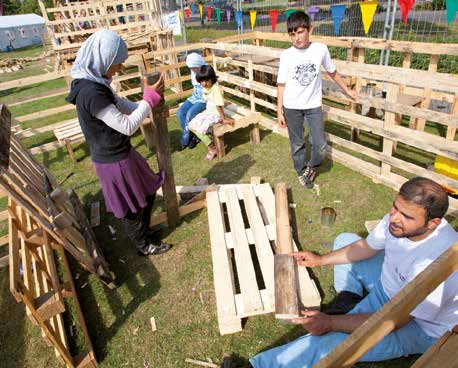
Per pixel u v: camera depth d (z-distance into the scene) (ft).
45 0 90.63
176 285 9.09
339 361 3.27
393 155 14.14
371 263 7.66
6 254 10.96
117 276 9.58
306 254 7.98
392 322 3.46
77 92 7.15
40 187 9.62
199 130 14.62
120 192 8.47
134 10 33.04
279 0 39.45
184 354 7.36
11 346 8.08
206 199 11.46
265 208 10.91
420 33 24.25
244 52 16.28
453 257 3.45
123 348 7.63
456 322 5.43
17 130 17.69
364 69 10.96
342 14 14.46
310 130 11.58
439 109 16.71
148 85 8.39
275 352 6.24
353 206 11.31
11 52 71.41
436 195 4.75
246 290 7.95
